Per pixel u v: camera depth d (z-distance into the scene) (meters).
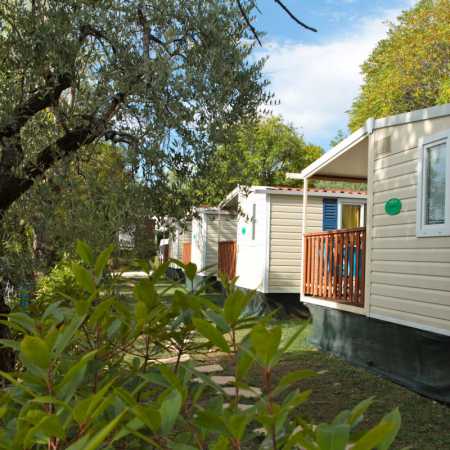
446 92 22.58
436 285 6.15
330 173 10.13
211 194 4.36
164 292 1.54
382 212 7.29
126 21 3.62
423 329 6.27
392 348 6.98
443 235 6.04
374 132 7.53
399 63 26.22
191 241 19.91
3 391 1.17
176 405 0.82
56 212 3.45
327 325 8.87
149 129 3.67
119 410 1.02
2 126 3.37
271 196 12.45
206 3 3.87
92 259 1.42
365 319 7.66
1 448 0.86
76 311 1.15
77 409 0.81
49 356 0.97
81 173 3.81
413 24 26.81
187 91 3.65
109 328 1.36
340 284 8.51
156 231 4.17
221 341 0.94
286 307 12.39
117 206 3.54
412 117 6.70
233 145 4.29
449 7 25.17
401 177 6.94
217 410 0.98
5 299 3.60
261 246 12.45
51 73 3.63
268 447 0.91
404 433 4.91
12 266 3.27
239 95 4.16
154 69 3.54
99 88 3.62
